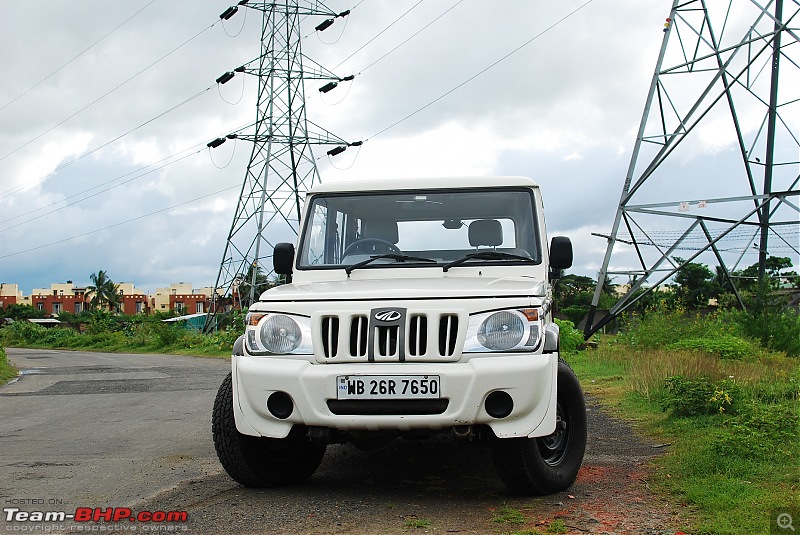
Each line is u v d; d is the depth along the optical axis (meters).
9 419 11.40
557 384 5.66
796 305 20.66
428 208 6.79
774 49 22.64
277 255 6.77
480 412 5.18
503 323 5.32
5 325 87.19
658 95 22.78
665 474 6.10
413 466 6.75
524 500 5.50
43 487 6.24
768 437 6.58
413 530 4.76
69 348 58.56
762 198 21.30
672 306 20.98
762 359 14.85
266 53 42.12
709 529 4.61
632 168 22.92
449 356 5.25
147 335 50.66
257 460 5.83
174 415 11.29
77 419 11.11
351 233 6.80
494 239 6.64
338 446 7.80
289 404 5.41
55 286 136.12
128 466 7.14
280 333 5.49
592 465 6.64
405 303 5.38
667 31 22.84
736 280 26.48
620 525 4.83
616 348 18.59
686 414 8.66
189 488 6.06
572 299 55.94
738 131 22.86
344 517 5.06
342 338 5.33
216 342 38.59
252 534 4.74
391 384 5.20
